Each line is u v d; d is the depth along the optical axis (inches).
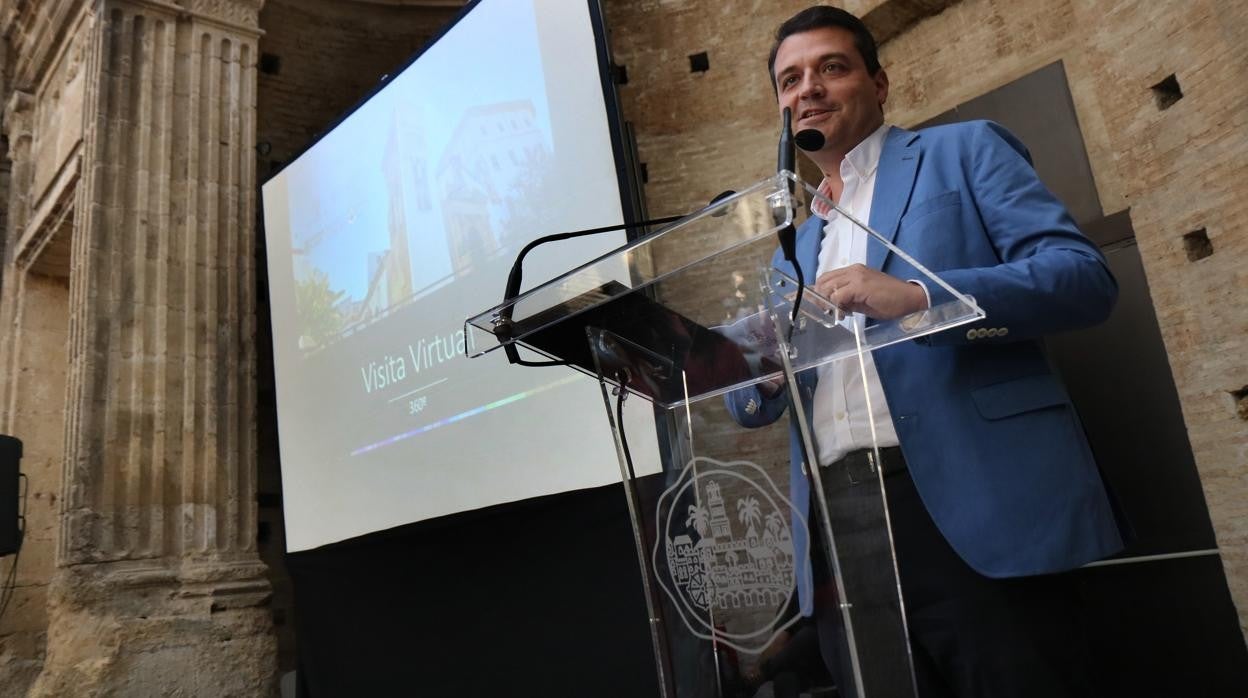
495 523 160.6
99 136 200.1
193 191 207.3
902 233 54.7
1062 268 46.5
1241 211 100.1
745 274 39.4
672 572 43.1
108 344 188.9
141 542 180.2
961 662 46.8
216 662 173.9
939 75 157.8
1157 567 117.0
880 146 61.3
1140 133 114.0
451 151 178.4
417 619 170.2
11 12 273.7
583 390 149.1
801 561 37.6
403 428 176.2
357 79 272.2
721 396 43.4
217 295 204.2
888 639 35.8
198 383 195.9
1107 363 126.0
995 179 53.2
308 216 211.8
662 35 206.2
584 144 154.7
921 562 48.5
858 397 45.1
